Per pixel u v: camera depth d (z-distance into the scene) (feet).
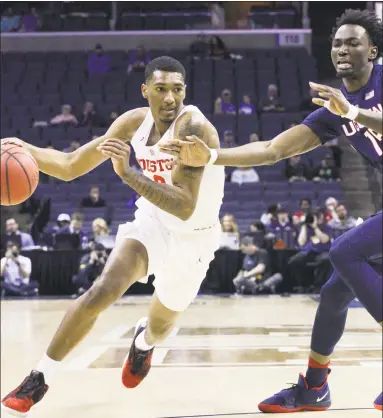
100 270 30.09
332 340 9.81
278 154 9.07
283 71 48.70
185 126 8.91
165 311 10.00
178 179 8.65
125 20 52.80
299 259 30.45
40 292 31.07
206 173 9.43
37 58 50.72
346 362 13.82
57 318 22.97
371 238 8.61
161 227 9.47
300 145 9.30
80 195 38.29
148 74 9.08
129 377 10.69
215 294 30.86
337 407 10.12
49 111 44.98
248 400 10.57
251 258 30.53
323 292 9.68
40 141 42.09
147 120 9.52
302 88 48.01
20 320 22.44
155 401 10.51
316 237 30.53
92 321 8.79
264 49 52.21
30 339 17.85
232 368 13.24
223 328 19.62
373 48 8.59
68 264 30.94
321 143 9.50
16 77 48.32
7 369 13.41
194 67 48.62
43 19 53.16
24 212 37.27
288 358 14.43
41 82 47.88
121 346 16.24
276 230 31.65
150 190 8.37
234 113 43.83
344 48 8.53
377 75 8.62
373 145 8.94
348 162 44.91
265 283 30.40
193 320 21.59
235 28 53.62
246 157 8.66
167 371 12.96
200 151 8.24
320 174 39.17
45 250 31.01
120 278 8.88
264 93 47.19
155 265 9.33
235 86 47.39
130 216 35.83
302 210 32.76
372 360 14.05
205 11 53.11
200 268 9.77
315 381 9.91
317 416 9.55
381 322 8.65
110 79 48.03
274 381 12.00
